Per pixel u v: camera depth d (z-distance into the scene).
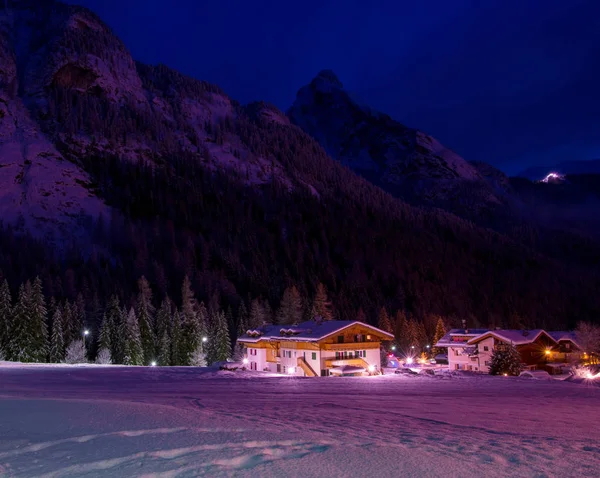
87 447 9.09
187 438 9.96
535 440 10.82
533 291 181.75
